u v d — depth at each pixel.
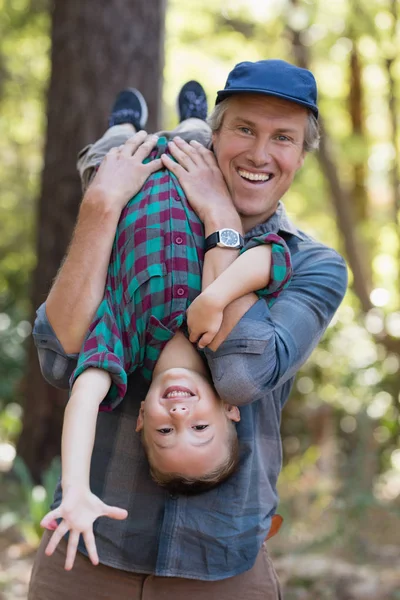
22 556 6.18
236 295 2.37
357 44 12.89
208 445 2.42
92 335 2.45
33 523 6.47
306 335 2.53
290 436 9.70
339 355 9.84
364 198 14.95
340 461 8.73
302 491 7.77
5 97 14.09
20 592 5.49
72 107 6.93
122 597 2.64
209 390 2.44
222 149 2.57
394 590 5.16
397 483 8.66
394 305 12.96
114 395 2.46
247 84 2.47
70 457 2.27
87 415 2.34
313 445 9.25
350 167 15.00
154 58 6.86
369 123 15.10
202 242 2.52
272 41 12.62
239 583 2.66
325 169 12.14
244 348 2.37
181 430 2.40
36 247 7.44
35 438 7.57
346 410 9.43
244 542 2.61
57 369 2.58
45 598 2.70
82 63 6.84
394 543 6.23
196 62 13.37
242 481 2.59
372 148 14.90
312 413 9.48
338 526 6.23
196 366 2.47
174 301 2.46
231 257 2.46
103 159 2.65
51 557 2.71
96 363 2.38
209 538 2.58
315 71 13.71
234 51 13.18
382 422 9.07
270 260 2.42
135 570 2.61
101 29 6.80
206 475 2.46
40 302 7.44
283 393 2.83
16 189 14.95
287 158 2.54
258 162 2.52
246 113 2.50
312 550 6.08
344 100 14.60
